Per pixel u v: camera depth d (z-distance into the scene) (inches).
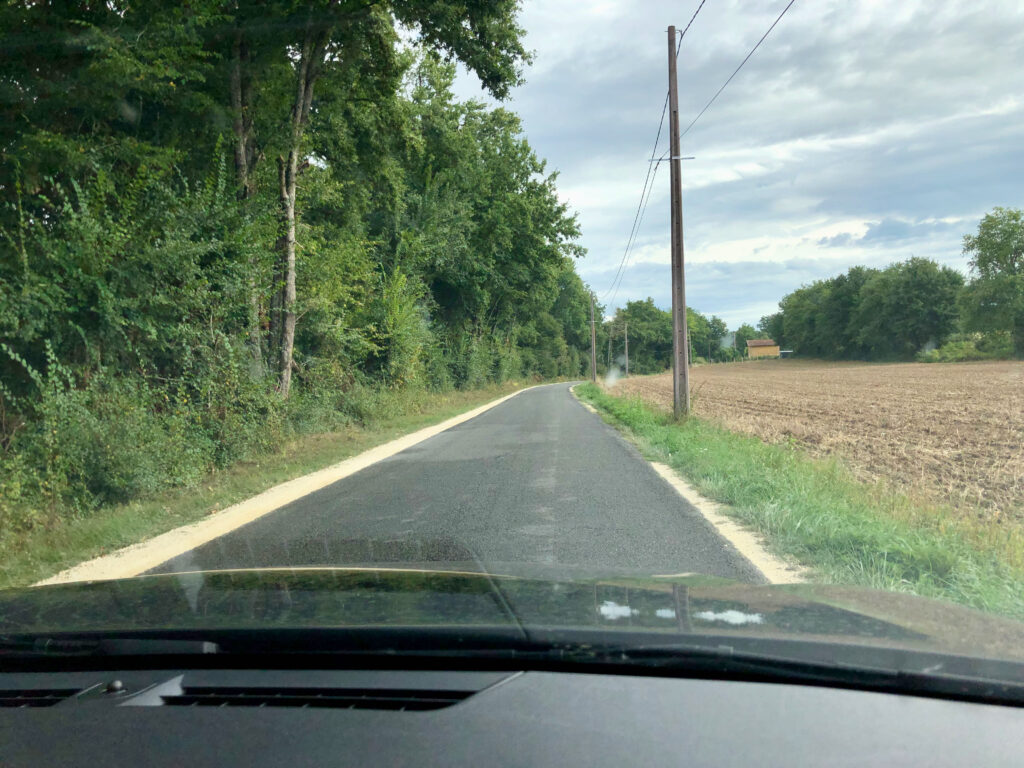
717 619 89.6
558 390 2039.9
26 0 398.3
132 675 86.7
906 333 3750.0
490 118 1599.4
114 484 350.3
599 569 137.3
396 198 1038.4
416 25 708.0
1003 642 81.3
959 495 322.0
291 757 64.2
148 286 438.0
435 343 1413.6
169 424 429.1
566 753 62.4
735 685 76.0
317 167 845.2
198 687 79.8
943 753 63.3
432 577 123.6
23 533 283.9
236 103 602.5
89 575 230.1
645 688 75.0
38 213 445.4
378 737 66.6
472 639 81.3
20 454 322.0
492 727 67.4
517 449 542.6
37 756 67.8
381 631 83.1
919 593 167.0
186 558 241.6
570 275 3533.5
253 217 557.0
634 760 61.3
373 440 665.6
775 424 723.4
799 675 75.7
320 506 337.4
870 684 74.9
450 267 1473.9
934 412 856.9
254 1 582.2
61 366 360.8
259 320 596.7
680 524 263.0
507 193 1581.0
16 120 431.8
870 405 1023.0
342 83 746.8
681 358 685.3
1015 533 215.5
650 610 94.9
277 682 79.5
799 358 5659.5
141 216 458.0
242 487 402.3
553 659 79.4
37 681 86.7
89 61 433.4
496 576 125.6
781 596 105.6
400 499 343.9
